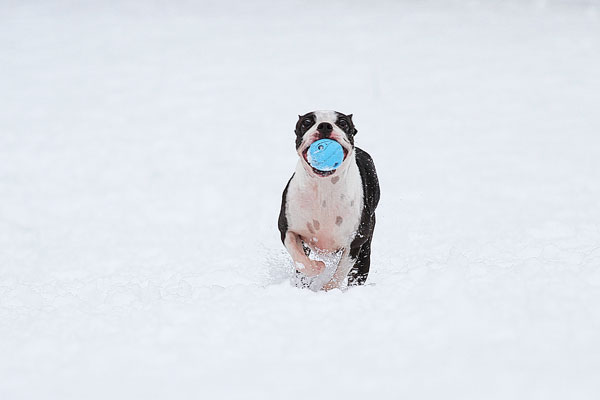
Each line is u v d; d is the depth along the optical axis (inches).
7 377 350.3
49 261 735.7
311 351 360.2
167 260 705.6
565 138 1234.0
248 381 331.9
